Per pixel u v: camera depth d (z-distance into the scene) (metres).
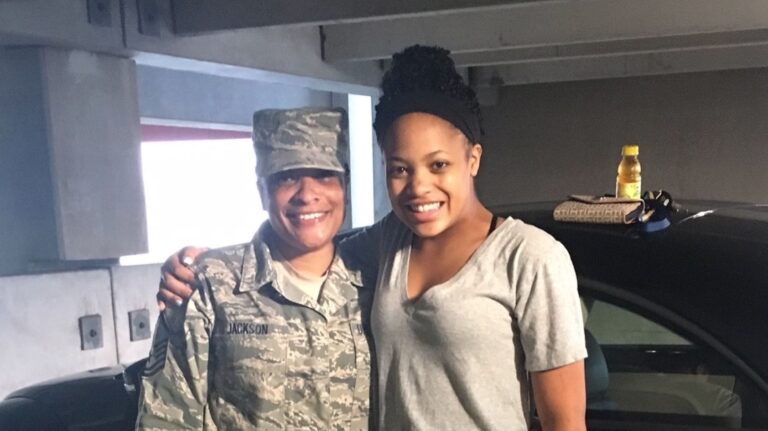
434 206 1.65
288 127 1.80
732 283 1.78
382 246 1.87
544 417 1.59
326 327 1.82
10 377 3.18
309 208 1.81
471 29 4.30
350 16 3.36
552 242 1.61
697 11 3.85
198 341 1.83
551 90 6.56
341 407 1.80
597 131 6.47
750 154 6.04
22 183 3.33
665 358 1.84
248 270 1.87
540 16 4.14
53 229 3.32
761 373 1.68
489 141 6.81
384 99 1.71
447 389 1.64
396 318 1.72
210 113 6.64
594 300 1.94
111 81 3.47
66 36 3.14
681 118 6.21
